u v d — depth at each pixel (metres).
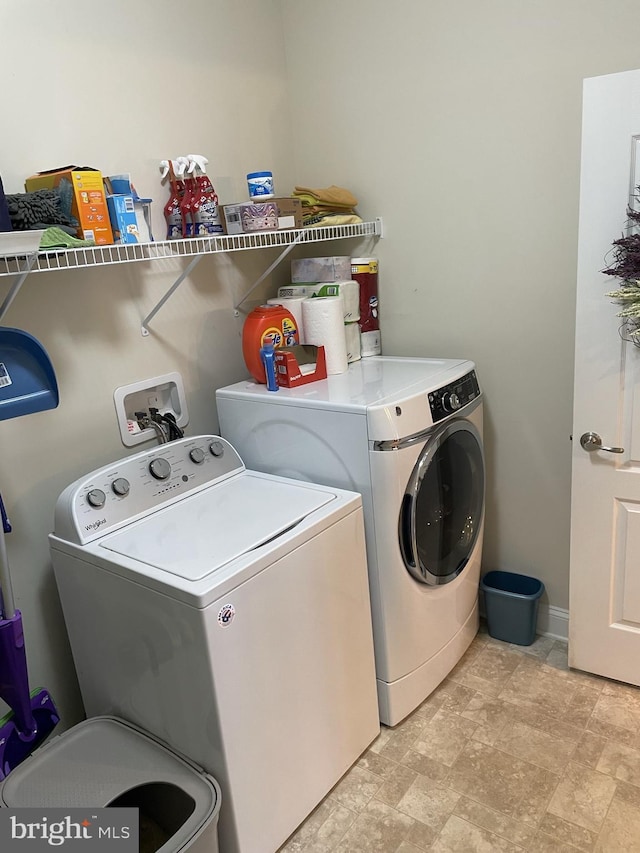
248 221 2.05
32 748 1.77
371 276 2.45
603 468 2.00
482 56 2.06
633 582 2.05
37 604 1.91
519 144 2.06
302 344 2.31
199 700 1.50
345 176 2.48
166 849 1.36
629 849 1.61
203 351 2.30
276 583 1.58
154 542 1.66
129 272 2.03
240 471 2.11
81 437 1.96
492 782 1.84
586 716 2.04
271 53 2.43
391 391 1.96
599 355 1.91
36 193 1.57
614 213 1.79
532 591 2.43
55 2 1.77
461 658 2.37
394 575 1.93
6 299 1.60
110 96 1.93
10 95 1.71
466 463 2.17
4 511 1.69
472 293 2.29
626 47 1.82
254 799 1.59
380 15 2.22
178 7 2.08
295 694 1.68
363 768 1.93
